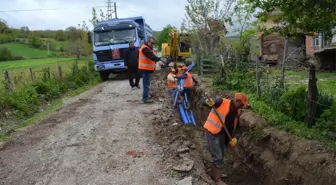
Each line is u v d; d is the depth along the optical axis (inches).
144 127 328.2
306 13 242.5
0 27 2960.1
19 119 398.0
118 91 544.4
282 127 273.3
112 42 685.9
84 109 419.8
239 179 287.1
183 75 414.0
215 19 875.4
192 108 482.6
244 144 308.8
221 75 489.4
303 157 226.7
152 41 415.2
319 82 455.8
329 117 246.7
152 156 258.5
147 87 425.7
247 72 460.1
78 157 262.8
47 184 222.5
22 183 225.3
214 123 239.3
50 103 490.9
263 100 350.9
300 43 821.9
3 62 2016.5
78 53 1884.8
